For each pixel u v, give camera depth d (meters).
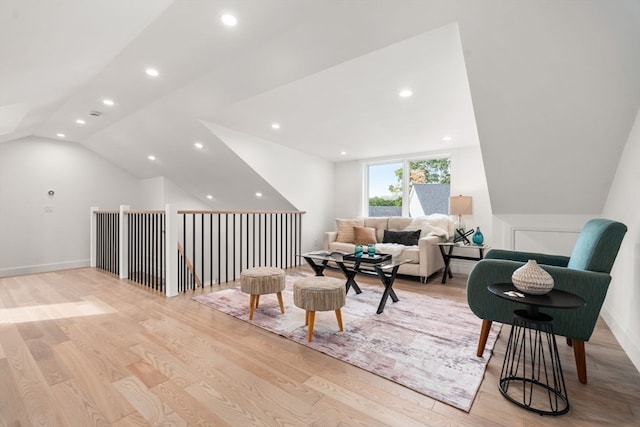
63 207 5.33
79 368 1.77
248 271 2.73
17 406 1.43
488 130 2.58
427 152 5.08
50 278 4.23
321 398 1.51
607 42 1.75
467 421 1.36
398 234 4.67
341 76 2.54
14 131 3.97
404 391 1.58
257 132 4.21
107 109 3.62
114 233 4.59
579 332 1.65
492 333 2.32
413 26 1.88
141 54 2.32
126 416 1.37
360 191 5.82
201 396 1.52
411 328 2.41
